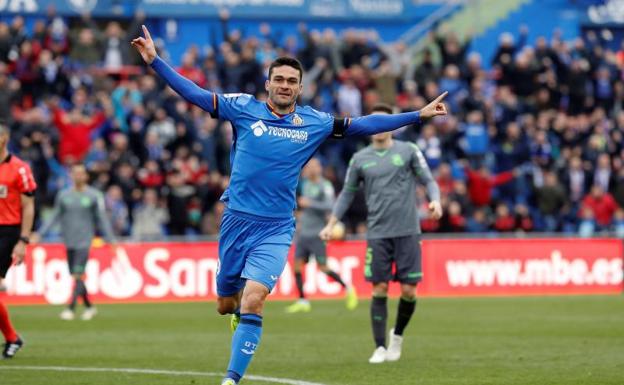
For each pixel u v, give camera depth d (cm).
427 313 5853
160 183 7544
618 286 7781
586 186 8988
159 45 8725
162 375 3288
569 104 9612
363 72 8725
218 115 2748
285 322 5362
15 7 9025
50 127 7588
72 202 5625
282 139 2741
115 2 9306
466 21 10550
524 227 8175
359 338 4541
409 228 3694
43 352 3969
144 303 6769
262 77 8438
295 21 9962
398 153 3706
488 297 7225
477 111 8750
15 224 3647
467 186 8262
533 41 10775
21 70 7981
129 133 7731
